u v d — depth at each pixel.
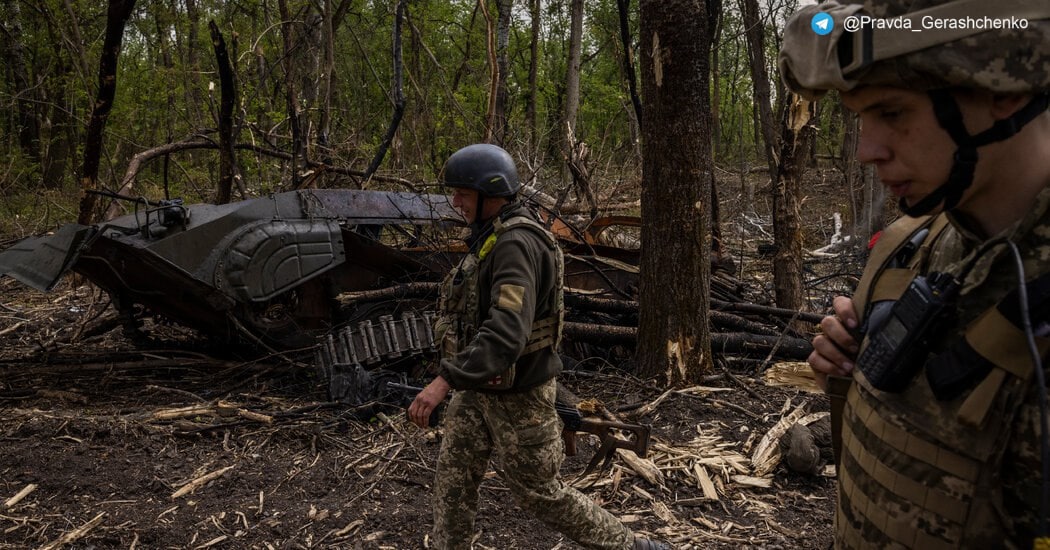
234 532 3.40
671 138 4.85
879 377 1.00
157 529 3.38
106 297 7.82
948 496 0.92
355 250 5.41
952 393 0.92
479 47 15.09
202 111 13.12
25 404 4.86
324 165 7.32
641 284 5.21
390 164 10.98
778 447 4.15
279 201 5.07
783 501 3.77
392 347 4.99
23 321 7.00
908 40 0.83
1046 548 0.81
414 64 13.68
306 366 5.34
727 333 5.86
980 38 0.81
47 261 4.56
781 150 6.36
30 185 15.95
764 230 12.12
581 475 3.87
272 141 10.20
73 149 15.01
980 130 0.86
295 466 4.02
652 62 4.78
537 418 2.44
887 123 0.91
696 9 4.65
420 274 5.71
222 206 5.04
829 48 0.89
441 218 5.88
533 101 15.80
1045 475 0.81
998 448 0.88
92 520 3.45
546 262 2.41
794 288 6.41
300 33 11.38
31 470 3.88
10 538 3.32
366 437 4.35
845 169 13.40
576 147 7.49
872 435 1.03
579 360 5.91
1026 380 0.86
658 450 4.20
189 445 4.27
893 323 1.01
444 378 2.28
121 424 4.36
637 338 5.32
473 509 2.57
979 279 0.91
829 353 1.18
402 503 3.65
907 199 0.95
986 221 0.94
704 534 3.43
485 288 2.41
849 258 9.69
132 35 17.17
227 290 4.73
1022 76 0.81
